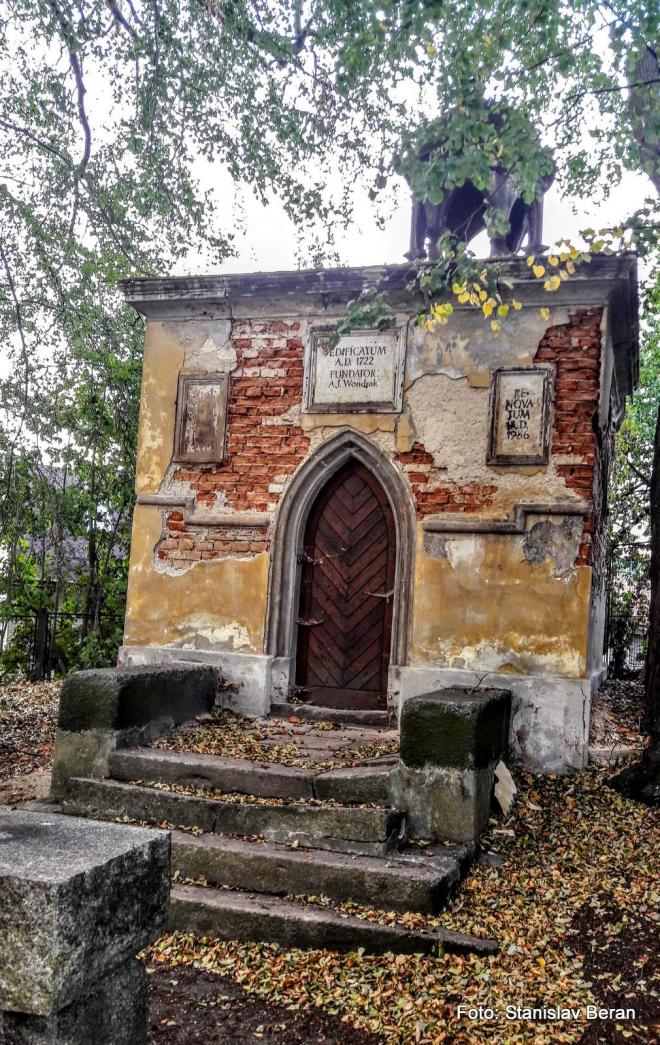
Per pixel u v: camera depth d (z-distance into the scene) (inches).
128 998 107.5
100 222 400.8
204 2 308.0
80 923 94.9
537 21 227.5
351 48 249.0
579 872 219.3
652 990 174.1
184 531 340.5
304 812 221.6
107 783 242.7
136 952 108.6
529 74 241.0
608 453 391.2
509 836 236.8
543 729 286.2
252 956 186.5
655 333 575.8
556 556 294.0
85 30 326.0
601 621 438.6
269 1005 169.2
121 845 107.2
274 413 335.3
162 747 262.2
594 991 173.5
